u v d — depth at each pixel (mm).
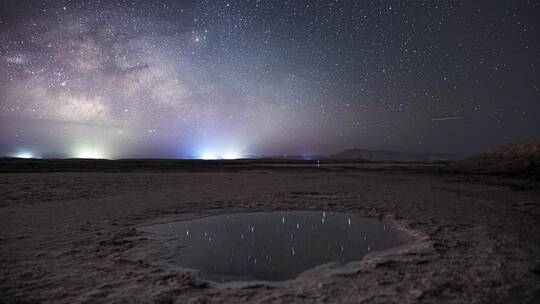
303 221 6828
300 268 4043
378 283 3395
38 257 4141
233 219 6992
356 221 6852
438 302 2926
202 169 26172
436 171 23062
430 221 6609
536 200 9531
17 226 5820
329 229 6148
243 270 3949
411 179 16781
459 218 6910
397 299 2990
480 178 17000
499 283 3373
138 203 8617
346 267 4016
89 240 5000
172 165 31266
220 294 3148
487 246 4781
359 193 10977
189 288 3289
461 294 3102
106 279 3479
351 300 2973
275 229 6160
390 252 4641
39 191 10773
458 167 23250
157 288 3271
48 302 2896
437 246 4793
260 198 9695
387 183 14594
